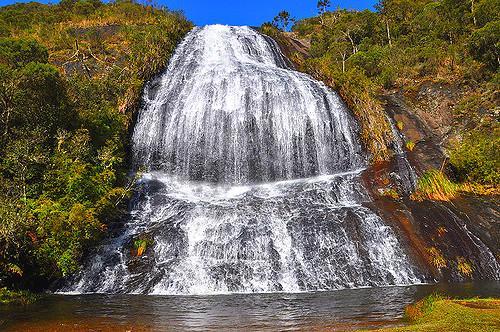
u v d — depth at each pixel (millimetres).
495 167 28094
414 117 34312
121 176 24719
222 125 30594
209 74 34469
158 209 23000
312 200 23453
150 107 30828
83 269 17812
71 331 10688
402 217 22016
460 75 38969
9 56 29781
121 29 41531
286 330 10336
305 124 31281
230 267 18359
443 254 20000
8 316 12391
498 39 38875
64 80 24250
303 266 18578
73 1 52656
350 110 32719
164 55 37125
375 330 9531
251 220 21000
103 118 24297
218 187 28094
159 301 14812
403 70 41438
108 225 20906
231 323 11266
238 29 47156
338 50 50969
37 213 16641
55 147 20750
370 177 26375
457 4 51250
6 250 15359
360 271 18547
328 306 13438
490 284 17719
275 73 35750
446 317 10406
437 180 26438
